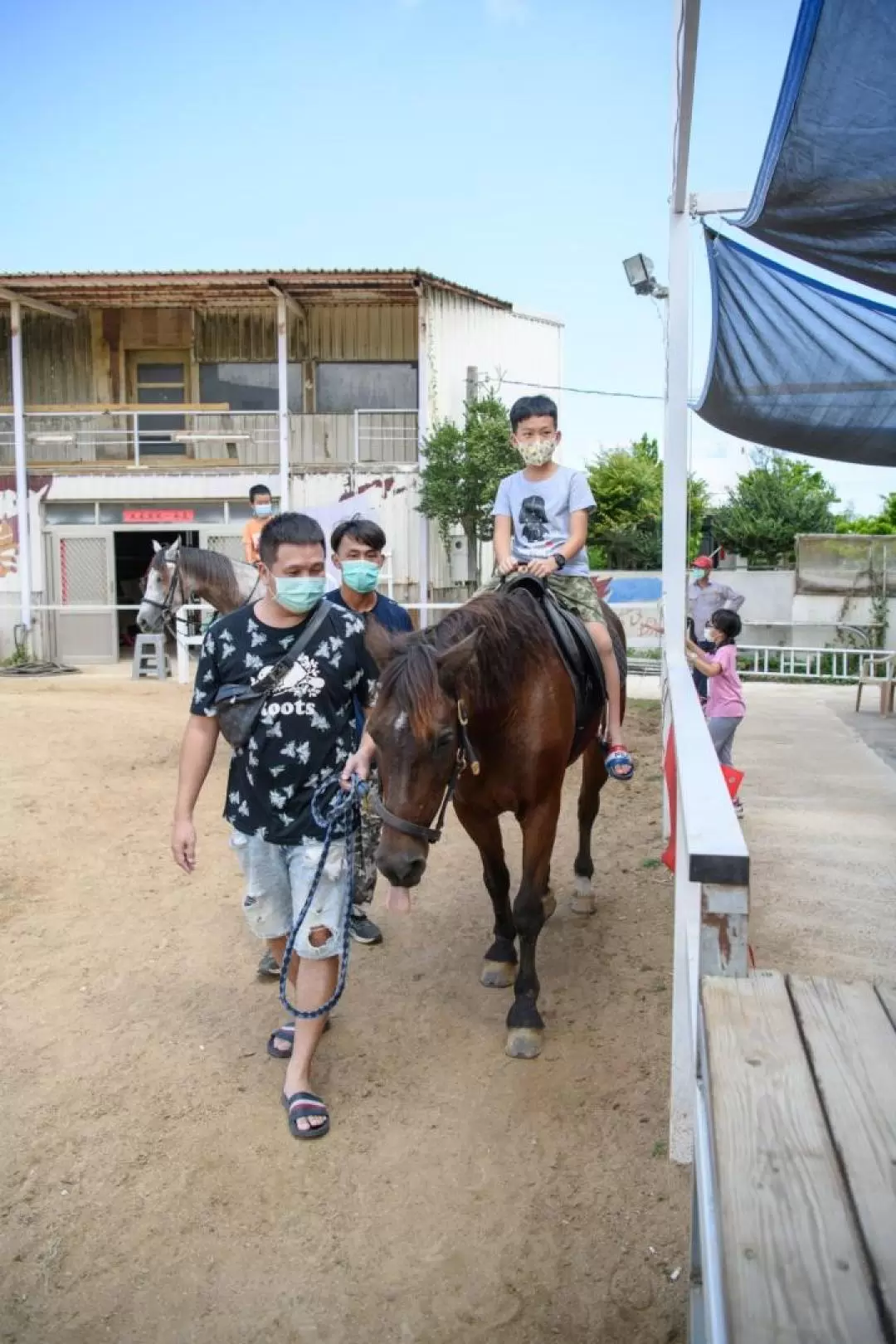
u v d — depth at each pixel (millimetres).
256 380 19656
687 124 4598
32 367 19812
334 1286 2586
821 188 3766
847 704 12594
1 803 6418
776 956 4188
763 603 19797
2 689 12078
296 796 3193
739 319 6512
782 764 8281
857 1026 1861
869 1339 1166
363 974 4324
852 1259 1297
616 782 7723
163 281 16922
